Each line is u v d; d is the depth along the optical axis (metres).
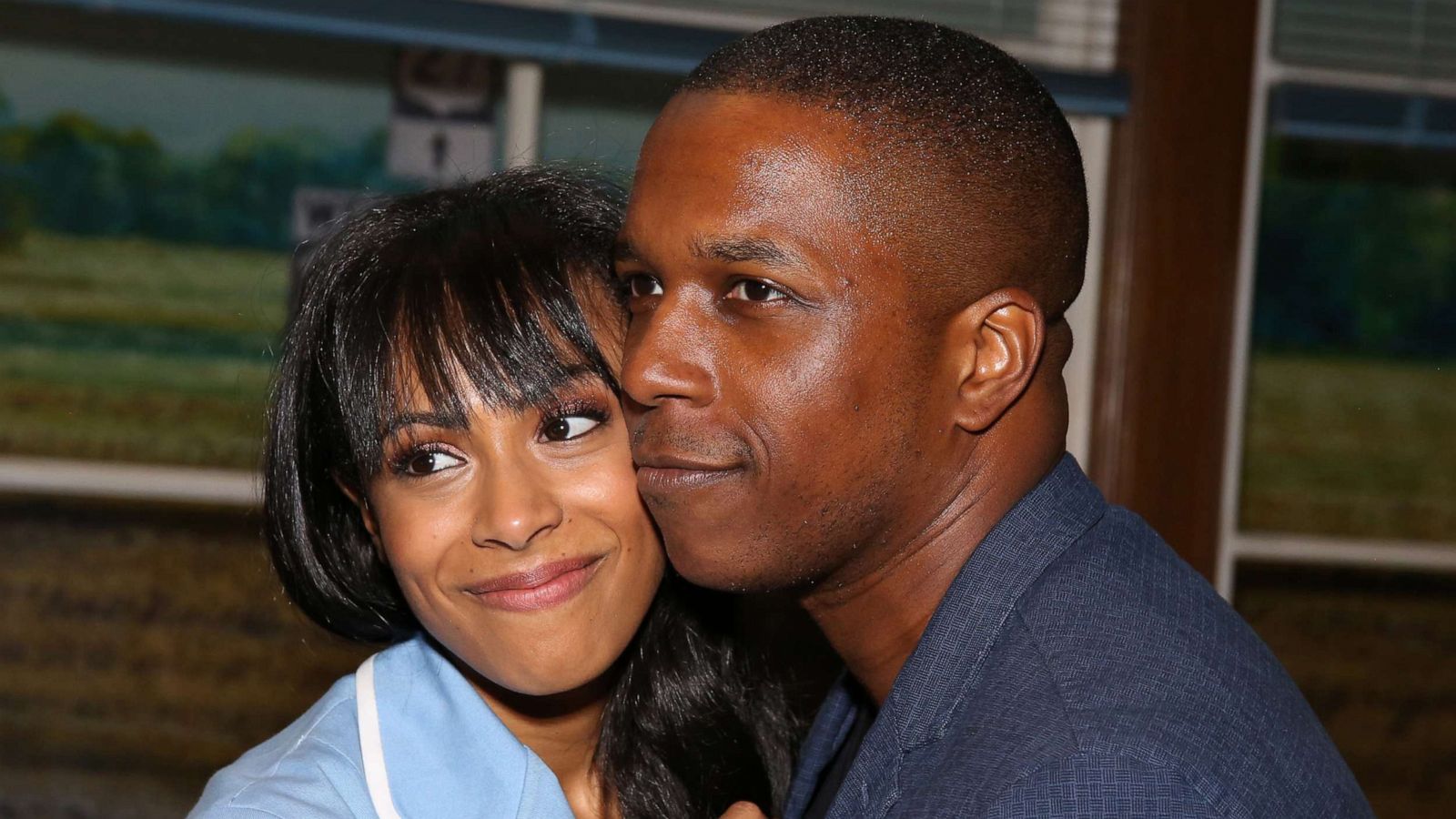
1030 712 1.04
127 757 3.00
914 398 1.14
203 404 3.07
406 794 1.33
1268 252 3.33
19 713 2.95
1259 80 2.95
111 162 3.01
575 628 1.34
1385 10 3.09
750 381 1.12
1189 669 1.05
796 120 1.11
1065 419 1.25
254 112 3.07
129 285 3.04
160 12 2.57
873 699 1.30
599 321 1.37
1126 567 1.16
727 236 1.10
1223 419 2.98
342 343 1.35
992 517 1.19
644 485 1.20
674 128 1.15
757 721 1.70
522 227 1.39
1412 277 3.38
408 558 1.34
